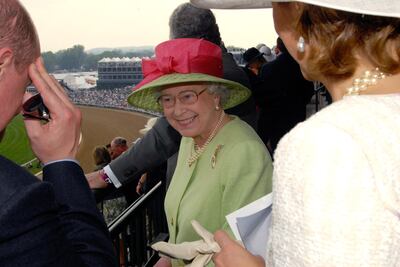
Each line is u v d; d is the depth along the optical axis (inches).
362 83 37.0
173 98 79.3
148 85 79.1
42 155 47.4
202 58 79.0
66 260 37.9
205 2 50.1
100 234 45.0
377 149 32.0
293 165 33.1
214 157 75.5
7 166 38.4
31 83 47.1
